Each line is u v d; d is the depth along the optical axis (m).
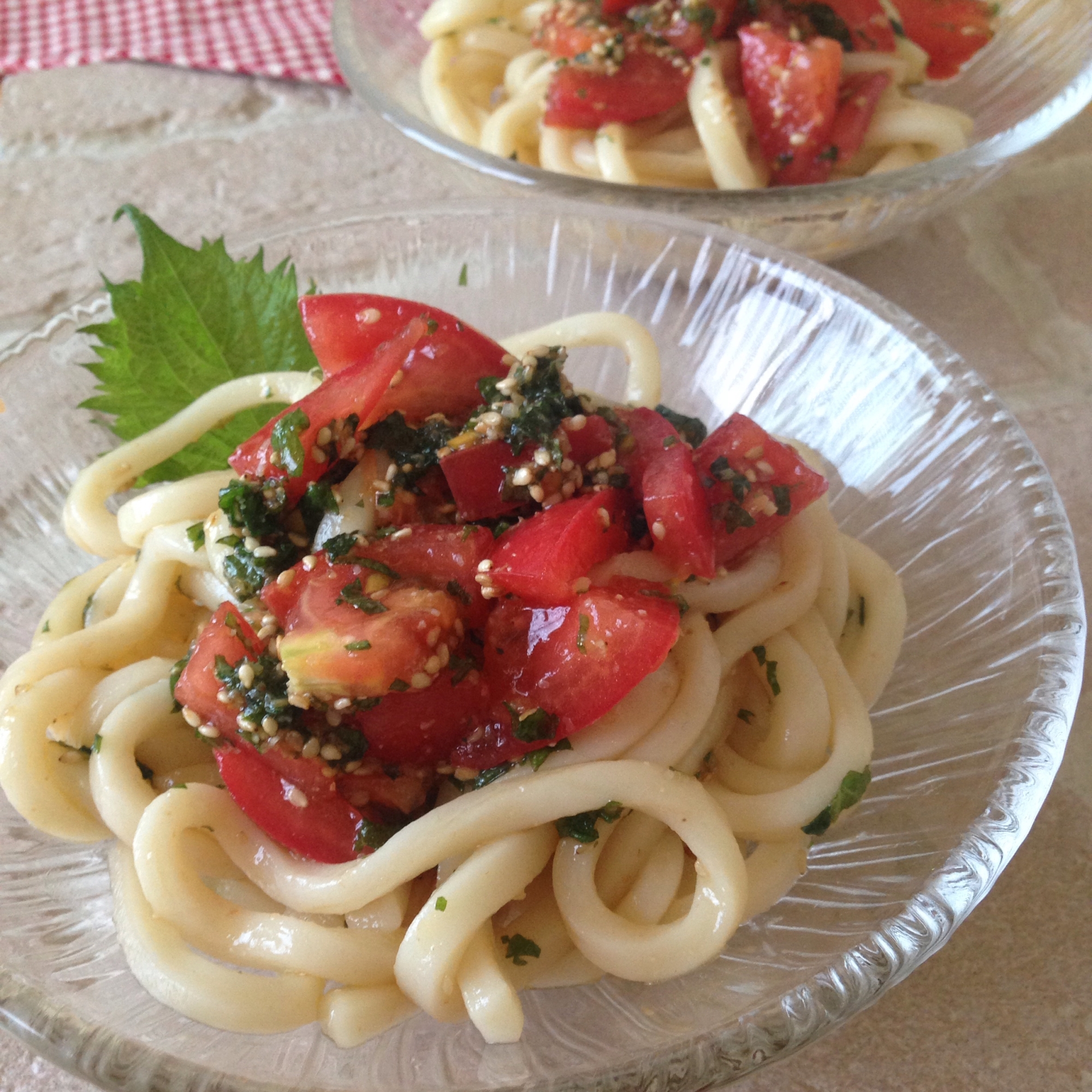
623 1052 0.20
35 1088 0.24
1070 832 0.27
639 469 0.25
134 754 0.25
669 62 0.42
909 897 0.22
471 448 0.24
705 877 0.23
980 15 0.45
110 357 0.31
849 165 0.43
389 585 0.23
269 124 0.48
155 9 0.54
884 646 0.27
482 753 0.23
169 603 0.27
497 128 0.44
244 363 0.32
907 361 0.30
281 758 0.23
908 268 0.41
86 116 0.48
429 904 0.22
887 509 0.30
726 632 0.25
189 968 0.22
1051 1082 0.24
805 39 0.43
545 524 0.23
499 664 0.23
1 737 0.24
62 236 0.43
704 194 0.35
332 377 0.25
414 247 0.34
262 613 0.24
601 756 0.23
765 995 0.21
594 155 0.43
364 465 0.25
